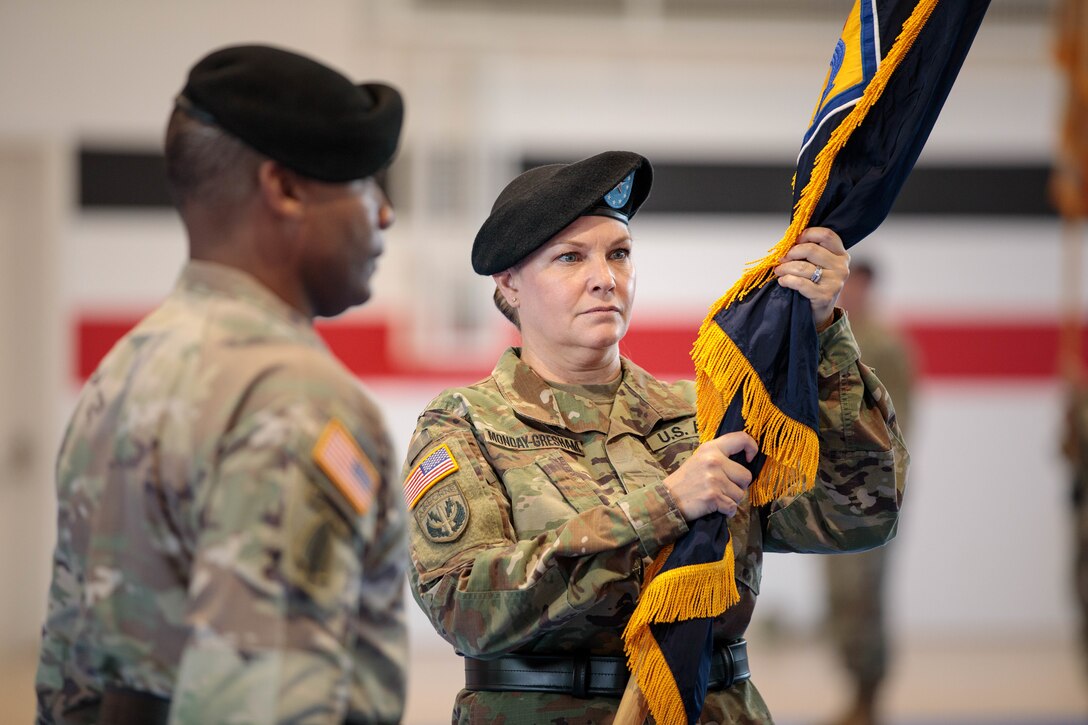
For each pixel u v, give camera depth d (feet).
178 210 9.64
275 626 8.11
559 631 12.48
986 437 53.47
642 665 12.00
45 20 50.14
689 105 52.65
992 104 53.36
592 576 11.77
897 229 53.42
